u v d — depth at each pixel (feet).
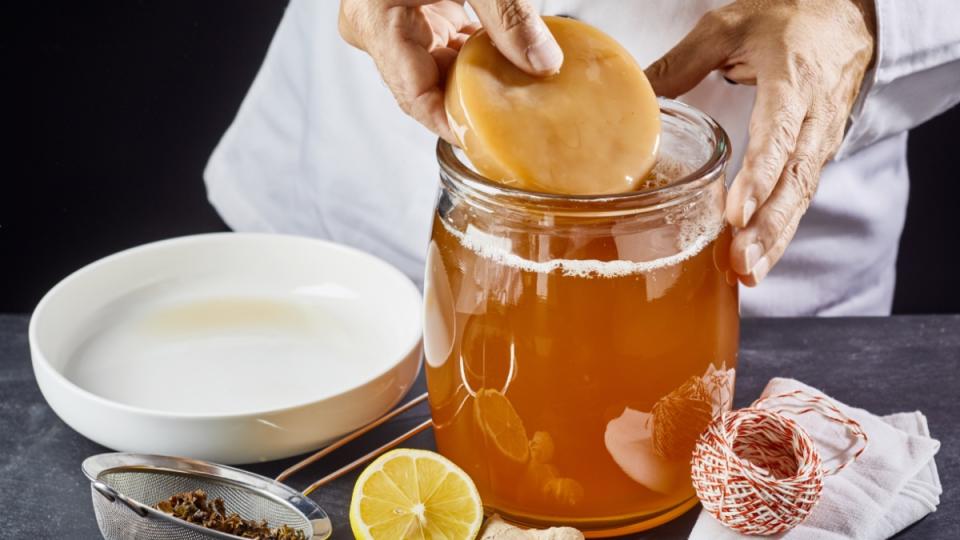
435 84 2.78
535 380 2.62
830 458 2.92
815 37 3.02
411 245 4.20
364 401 2.97
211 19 6.04
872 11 3.21
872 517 2.77
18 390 3.25
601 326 2.57
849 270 4.05
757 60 2.98
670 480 2.76
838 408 3.05
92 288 3.34
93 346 3.26
